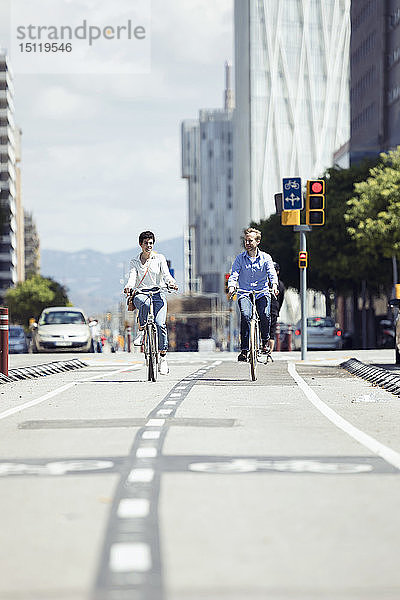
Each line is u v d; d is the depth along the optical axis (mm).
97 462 10758
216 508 8305
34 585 6000
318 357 41281
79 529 7562
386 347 90375
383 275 92750
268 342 24359
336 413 16156
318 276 96438
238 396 19531
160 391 20828
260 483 9461
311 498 8750
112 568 6367
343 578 6141
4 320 25219
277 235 114000
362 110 151250
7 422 14930
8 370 26000
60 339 51812
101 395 19984
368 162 97188
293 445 12062
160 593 5781
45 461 10891
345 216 80688
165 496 8828
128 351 65125
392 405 17734
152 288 23703
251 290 23656
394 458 11008
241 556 6688
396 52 135375
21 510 8305
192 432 13336
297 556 6695
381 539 7203
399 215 77562
